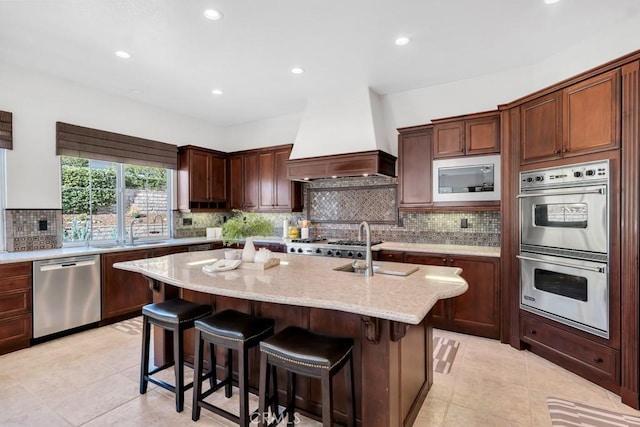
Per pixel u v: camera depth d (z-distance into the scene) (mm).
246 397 1832
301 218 5281
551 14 2602
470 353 3025
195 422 2023
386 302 1601
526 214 3008
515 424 2016
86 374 2604
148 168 4906
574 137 2568
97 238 4277
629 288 2217
